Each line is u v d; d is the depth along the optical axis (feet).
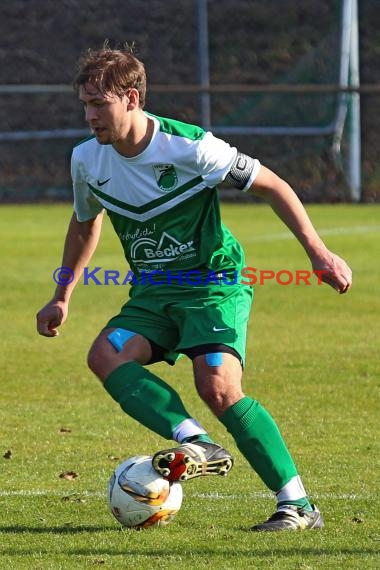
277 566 41.55
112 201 49.16
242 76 266.98
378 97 255.09
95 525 47.91
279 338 101.45
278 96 256.52
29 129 257.75
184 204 48.26
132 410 46.78
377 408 74.49
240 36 270.87
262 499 52.44
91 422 70.49
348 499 52.29
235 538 45.55
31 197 248.93
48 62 267.59
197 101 263.29
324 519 48.73
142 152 47.50
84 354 94.58
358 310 117.19
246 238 179.52
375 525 47.73
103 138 46.42
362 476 57.06
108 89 45.52
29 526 47.80
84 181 49.70
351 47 245.86
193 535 46.14
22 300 123.85
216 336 47.34
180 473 43.70
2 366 89.35
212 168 47.57
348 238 178.91
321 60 262.06
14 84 265.75
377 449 63.31
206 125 252.01
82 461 60.64
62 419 71.31
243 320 48.70
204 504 51.52
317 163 248.73
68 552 43.80
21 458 61.31
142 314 49.16
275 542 44.83
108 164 48.42
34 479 56.70
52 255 162.09
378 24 274.36
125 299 125.08
